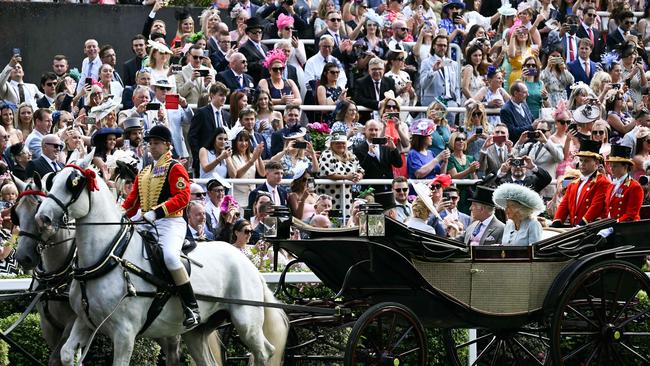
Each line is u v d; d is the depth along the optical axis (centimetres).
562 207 2659
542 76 3884
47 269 2103
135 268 2084
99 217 2072
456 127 3591
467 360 2738
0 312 2503
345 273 2259
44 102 3500
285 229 2277
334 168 3148
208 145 3173
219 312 2242
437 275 2241
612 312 2331
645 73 4066
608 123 3728
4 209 2669
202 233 2719
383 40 3891
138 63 3600
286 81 3562
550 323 2280
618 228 2338
